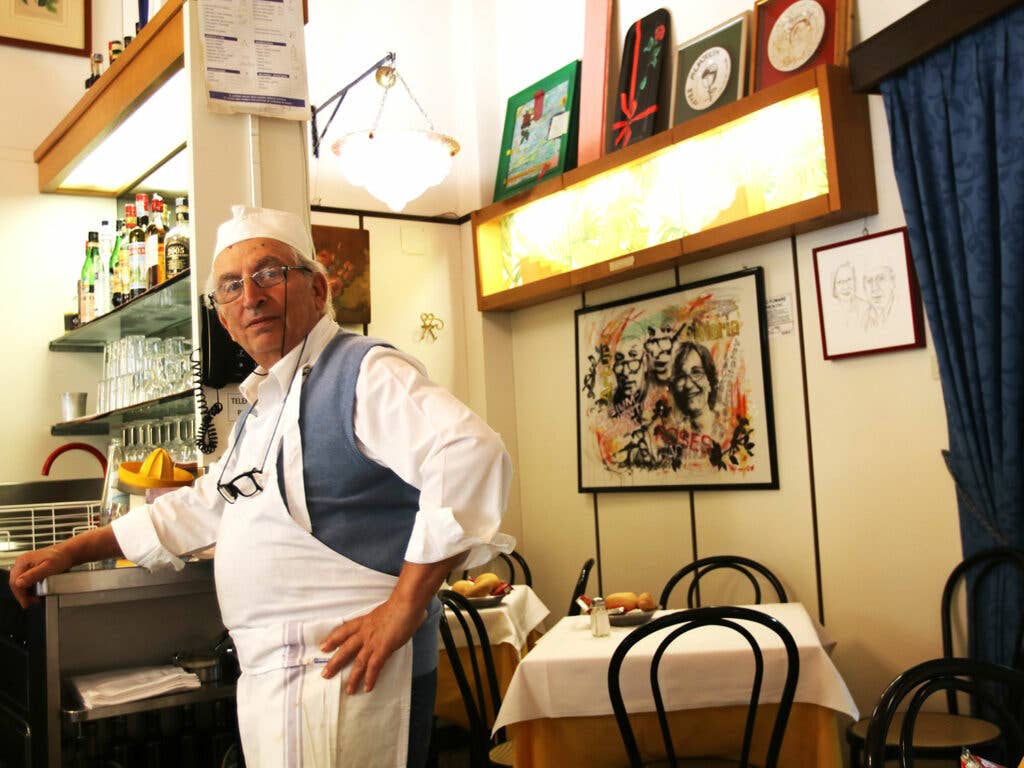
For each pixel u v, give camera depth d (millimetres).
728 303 4027
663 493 4367
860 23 3494
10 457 4332
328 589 1598
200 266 2746
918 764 2965
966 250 2979
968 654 3027
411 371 1626
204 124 2785
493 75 5430
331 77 5074
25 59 4547
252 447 1710
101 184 4402
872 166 3439
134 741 2225
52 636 2062
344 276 4898
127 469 2566
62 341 4426
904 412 3375
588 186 4512
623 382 4531
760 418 3893
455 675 3070
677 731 2510
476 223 5098
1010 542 2863
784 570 3814
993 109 2906
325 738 1521
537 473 5113
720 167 3861
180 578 2203
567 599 4891
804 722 2463
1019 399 2838
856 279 3490
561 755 2492
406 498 1661
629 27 4586
